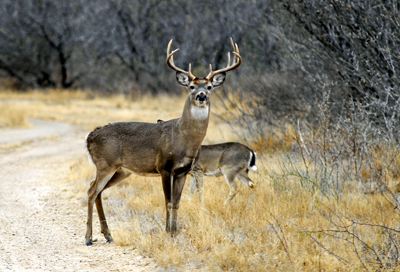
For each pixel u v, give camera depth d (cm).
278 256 2050
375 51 3409
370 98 3356
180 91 14188
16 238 2591
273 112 4603
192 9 13762
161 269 2058
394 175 3008
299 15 3938
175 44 14625
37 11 16662
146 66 15338
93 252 2345
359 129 3184
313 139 3275
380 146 3192
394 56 3216
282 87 4562
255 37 6456
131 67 15650
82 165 4638
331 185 2875
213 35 12594
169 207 2470
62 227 2819
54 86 16975
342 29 3553
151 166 2520
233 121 6191
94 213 3084
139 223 2641
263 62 5550
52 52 17038
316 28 3900
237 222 2538
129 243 2445
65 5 16612
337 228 2191
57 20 16725
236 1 9844
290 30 4200
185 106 2428
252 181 3131
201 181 3106
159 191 3312
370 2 3438
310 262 1967
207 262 2112
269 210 2605
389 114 3259
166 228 2481
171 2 14700
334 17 3609
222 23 12225
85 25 16538
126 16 15712
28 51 16900
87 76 16662
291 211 2612
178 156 2441
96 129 2611
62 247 2434
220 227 2492
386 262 1864
